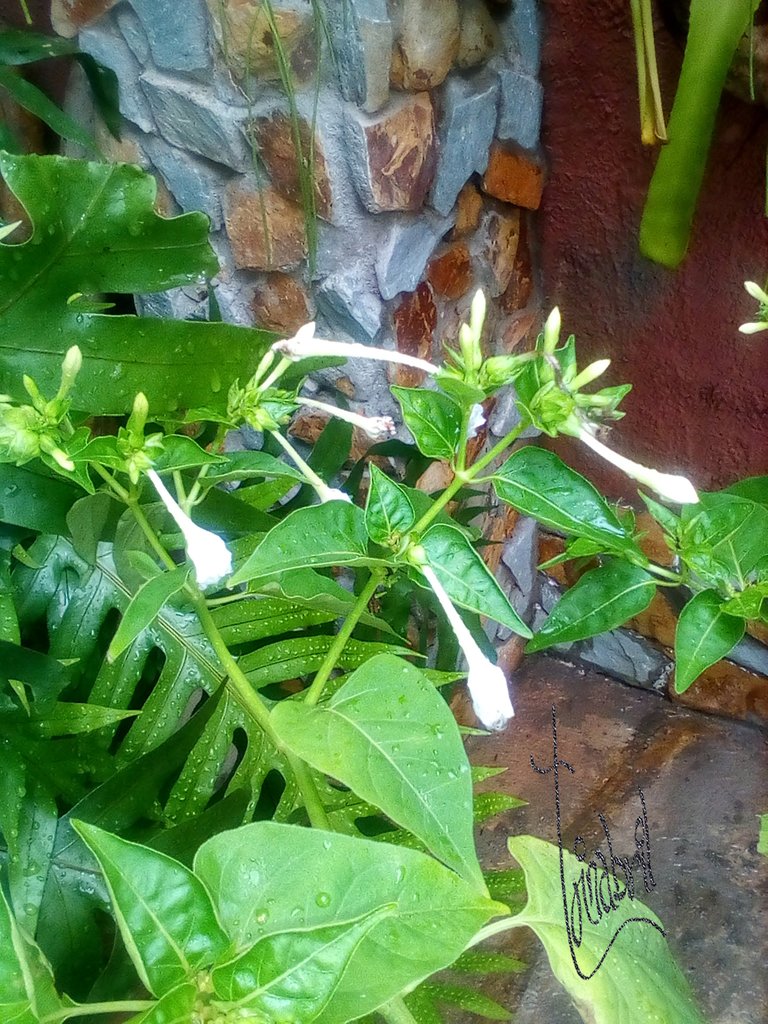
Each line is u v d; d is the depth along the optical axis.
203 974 0.20
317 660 0.41
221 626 0.41
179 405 0.32
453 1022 0.52
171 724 0.40
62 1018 0.20
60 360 0.31
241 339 0.32
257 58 0.48
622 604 0.33
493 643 0.79
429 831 0.23
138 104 0.53
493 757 0.74
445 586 0.26
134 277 0.30
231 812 0.33
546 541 0.81
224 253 0.58
